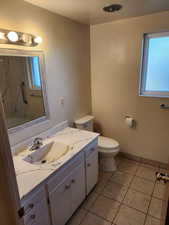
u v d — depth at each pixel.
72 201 1.64
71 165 1.54
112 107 2.75
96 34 2.55
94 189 2.12
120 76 2.52
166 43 2.14
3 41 1.37
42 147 1.71
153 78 2.37
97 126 3.02
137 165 2.63
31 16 1.59
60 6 1.68
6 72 1.43
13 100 1.52
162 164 2.52
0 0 1.31
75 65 2.35
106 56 2.56
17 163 1.40
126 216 1.72
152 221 1.66
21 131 1.64
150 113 2.41
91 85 2.87
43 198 1.25
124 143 2.81
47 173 1.27
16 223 0.68
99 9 1.81
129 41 2.29
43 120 1.90
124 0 1.59
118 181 2.26
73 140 1.86
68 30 2.12
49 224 1.36
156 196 1.97
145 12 1.97
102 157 2.45
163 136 2.39
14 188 0.65
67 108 2.31
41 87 1.82
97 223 1.66
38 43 1.68
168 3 1.69
